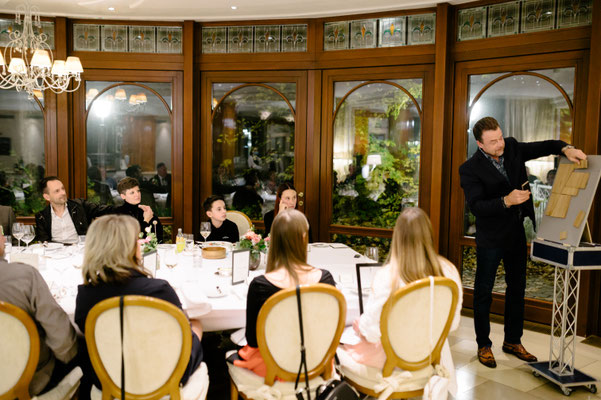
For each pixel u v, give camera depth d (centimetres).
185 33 478
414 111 442
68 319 184
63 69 364
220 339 325
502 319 398
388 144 454
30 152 480
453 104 423
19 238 304
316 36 467
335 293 181
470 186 308
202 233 324
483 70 406
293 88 478
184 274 271
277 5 434
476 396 267
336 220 480
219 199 378
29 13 402
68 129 480
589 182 256
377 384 197
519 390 274
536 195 387
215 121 494
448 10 412
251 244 289
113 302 161
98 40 481
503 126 402
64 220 394
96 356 169
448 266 206
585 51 362
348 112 467
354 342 213
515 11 391
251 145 492
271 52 477
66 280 254
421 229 190
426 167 439
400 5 423
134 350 168
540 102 385
